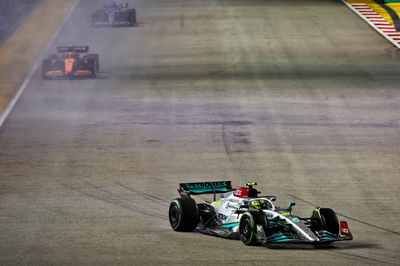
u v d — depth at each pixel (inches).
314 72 5142.7
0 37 6471.5
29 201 2596.0
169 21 7288.4
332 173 2987.2
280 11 7657.5
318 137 3575.3
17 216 2369.6
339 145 3435.0
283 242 1716.3
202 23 7145.7
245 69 5285.4
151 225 2182.6
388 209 2460.6
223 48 6038.4
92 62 5088.6
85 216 2345.0
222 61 5565.9
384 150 3346.5
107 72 5290.4
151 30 6884.8
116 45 6254.9
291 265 1565.0
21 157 3284.9
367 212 2417.6
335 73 5098.4
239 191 1984.5
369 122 3868.1
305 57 5649.6
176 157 3248.0
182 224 2025.1
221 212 2010.3
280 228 1846.7
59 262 1690.5
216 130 3715.6
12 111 4185.5
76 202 2566.4
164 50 6038.4
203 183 2145.7
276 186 2792.8
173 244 1861.5
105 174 2997.0
